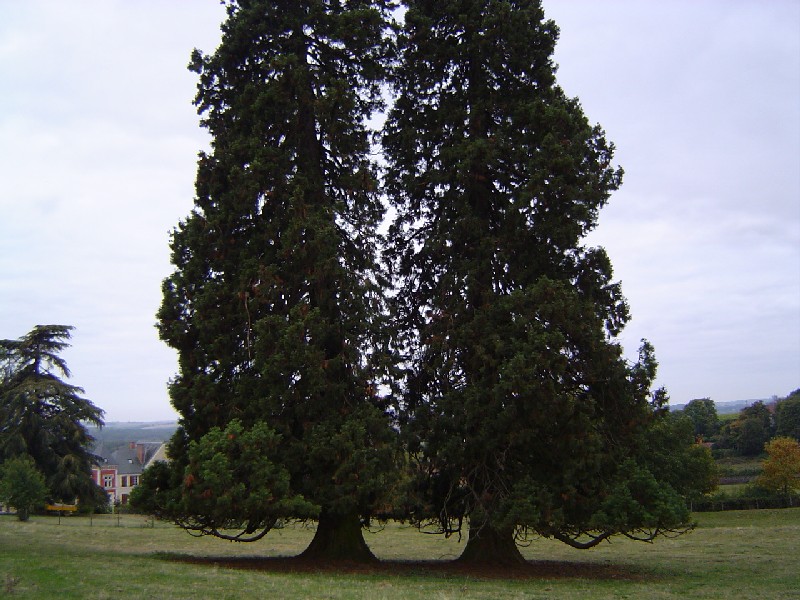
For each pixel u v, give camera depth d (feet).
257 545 86.79
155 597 32.81
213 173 61.00
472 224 61.82
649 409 58.08
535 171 59.77
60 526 107.76
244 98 61.82
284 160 60.18
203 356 56.90
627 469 53.47
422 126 69.36
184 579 39.68
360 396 57.72
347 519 59.31
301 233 57.26
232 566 52.24
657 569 60.95
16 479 119.24
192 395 54.65
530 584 48.32
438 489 61.82
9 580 33.68
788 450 178.09
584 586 47.78
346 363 57.16
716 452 276.00
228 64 63.93
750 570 60.03
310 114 63.93
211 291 56.70
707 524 133.08
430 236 67.41
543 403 52.16
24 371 157.17
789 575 55.67
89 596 31.81
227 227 58.85
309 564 55.62
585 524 53.11
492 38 64.64
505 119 65.31
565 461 53.52
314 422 54.54
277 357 53.06
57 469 146.72
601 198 63.41
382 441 55.62
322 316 57.57
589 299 59.93
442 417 57.62
